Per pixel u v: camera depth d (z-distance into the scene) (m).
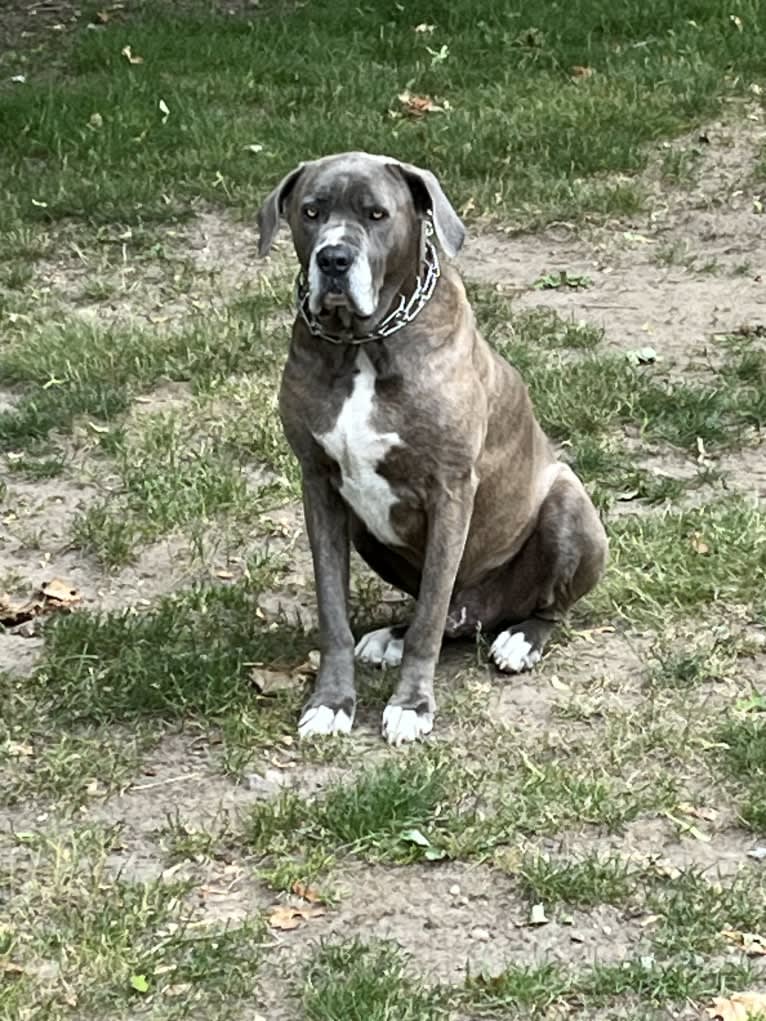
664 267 6.62
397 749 4.35
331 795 4.17
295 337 4.41
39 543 5.16
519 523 4.62
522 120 7.68
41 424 5.66
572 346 6.08
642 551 4.94
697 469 5.41
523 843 4.09
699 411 5.62
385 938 3.89
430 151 7.43
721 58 8.27
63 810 4.20
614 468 5.39
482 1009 3.74
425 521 4.46
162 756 4.36
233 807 4.21
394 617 4.83
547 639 4.68
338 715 4.41
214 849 4.09
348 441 4.37
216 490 5.28
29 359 6.02
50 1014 3.73
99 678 4.55
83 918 3.92
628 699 4.49
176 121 7.89
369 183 4.30
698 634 4.69
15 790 4.26
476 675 4.59
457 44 8.66
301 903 3.96
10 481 5.45
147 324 6.30
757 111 7.79
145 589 4.98
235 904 3.97
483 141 7.49
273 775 4.29
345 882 4.01
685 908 3.91
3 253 6.83
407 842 4.07
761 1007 3.71
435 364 4.35
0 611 4.84
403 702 4.41
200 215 7.08
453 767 4.27
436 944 3.88
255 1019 3.74
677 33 8.60
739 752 4.27
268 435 5.55
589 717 4.44
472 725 4.42
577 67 8.30
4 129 7.81
